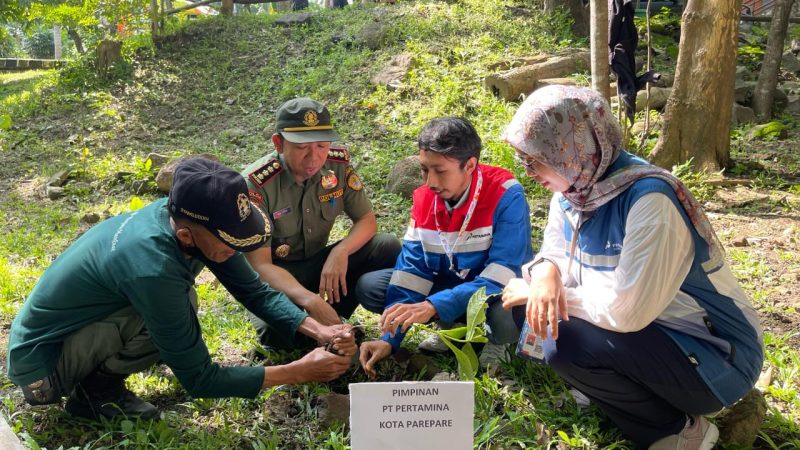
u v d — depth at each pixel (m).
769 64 9.11
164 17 11.78
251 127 8.73
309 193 3.60
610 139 2.52
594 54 6.66
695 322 2.59
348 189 3.74
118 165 7.38
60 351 2.85
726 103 6.88
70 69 10.73
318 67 10.03
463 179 3.17
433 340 3.56
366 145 7.59
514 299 2.78
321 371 2.88
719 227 5.66
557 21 10.86
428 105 8.34
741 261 4.76
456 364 3.47
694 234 2.52
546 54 9.43
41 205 6.71
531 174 2.60
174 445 2.86
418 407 2.30
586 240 2.66
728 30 6.65
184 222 2.52
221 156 7.67
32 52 25.19
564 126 2.46
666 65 10.64
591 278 2.66
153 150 8.16
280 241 3.62
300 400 3.20
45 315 2.79
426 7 11.32
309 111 3.39
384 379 3.40
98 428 3.05
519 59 9.15
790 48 13.27
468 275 3.35
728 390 2.58
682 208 2.51
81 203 6.66
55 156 8.23
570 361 2.67
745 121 8.86
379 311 3.59
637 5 13.10
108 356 2.94
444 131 3.04
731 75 6.85
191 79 10.30
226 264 3.06
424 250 3.39
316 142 3.38
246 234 2.50
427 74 8.95
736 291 2.66
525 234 3.27
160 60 10.84
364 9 11.86
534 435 2.89
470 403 2.30
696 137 6.89
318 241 3.74
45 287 2.81
